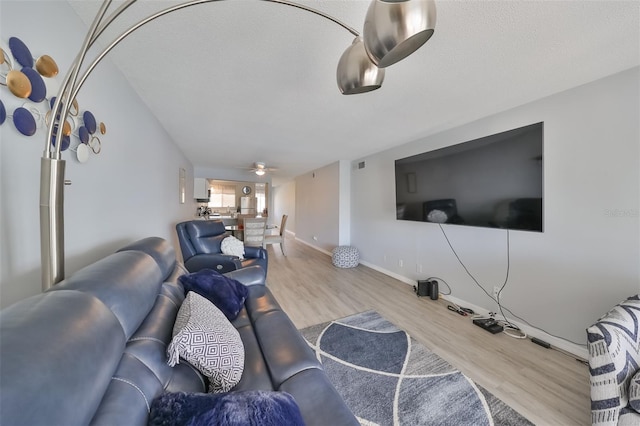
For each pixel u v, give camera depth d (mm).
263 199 7812
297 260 4965
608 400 1088
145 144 2215
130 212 1887
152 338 875
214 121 2645
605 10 1129
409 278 3539
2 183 823
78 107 1216
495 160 2205
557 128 1969
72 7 1174
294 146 3771
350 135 3150
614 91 1688
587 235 1825
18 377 389
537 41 1346
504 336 2133
